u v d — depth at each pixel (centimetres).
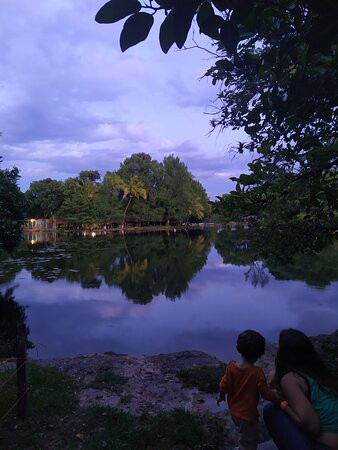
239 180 404
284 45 184
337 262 2414
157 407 500
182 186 9281
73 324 1312
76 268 2647
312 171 358
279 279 2052
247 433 323
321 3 140
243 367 330
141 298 1727
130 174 8794
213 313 1438
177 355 734
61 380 571
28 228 6812
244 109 384
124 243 4875
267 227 474
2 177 1532
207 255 3444
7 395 489
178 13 126
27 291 1886
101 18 131
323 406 232
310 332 1183
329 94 243
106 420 450
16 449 393
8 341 985
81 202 7388
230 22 137
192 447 402
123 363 671
